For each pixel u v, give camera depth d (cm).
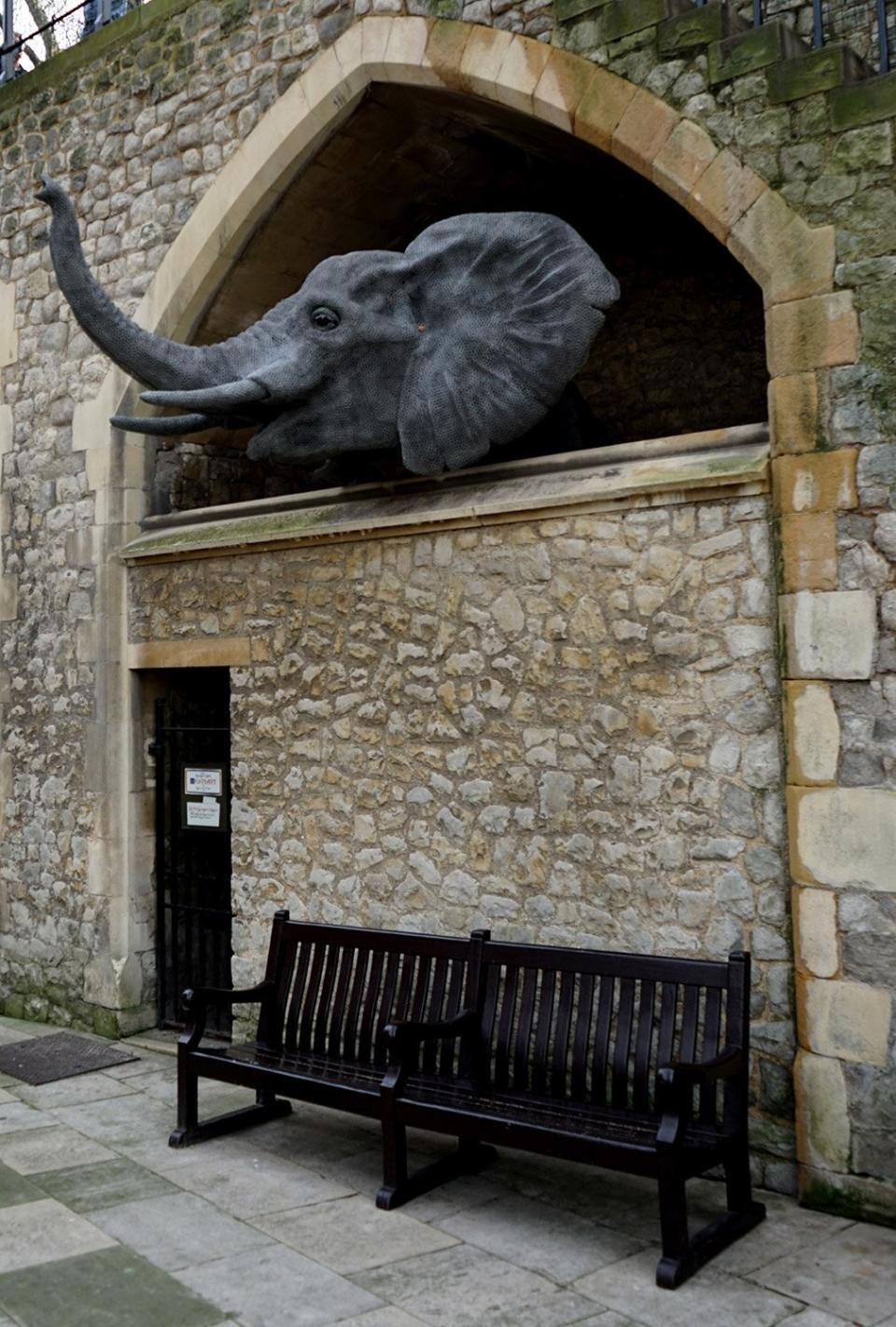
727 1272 296
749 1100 358
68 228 426
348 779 468
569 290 416
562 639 404
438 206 565
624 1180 359
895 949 325
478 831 425
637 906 383
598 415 602
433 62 445
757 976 358
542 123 467
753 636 362
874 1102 328
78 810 580
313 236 550
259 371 429
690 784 373
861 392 338
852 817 333
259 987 415
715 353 566
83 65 599
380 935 396
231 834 523
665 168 381
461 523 429
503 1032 360
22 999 609
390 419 440
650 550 384
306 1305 279
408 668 449
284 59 511
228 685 610
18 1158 382
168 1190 352
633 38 390
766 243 357
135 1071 498
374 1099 345
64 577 593
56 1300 281
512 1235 319
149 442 579
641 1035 334
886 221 336
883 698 330
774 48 358
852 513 338
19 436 624
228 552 513
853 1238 316
